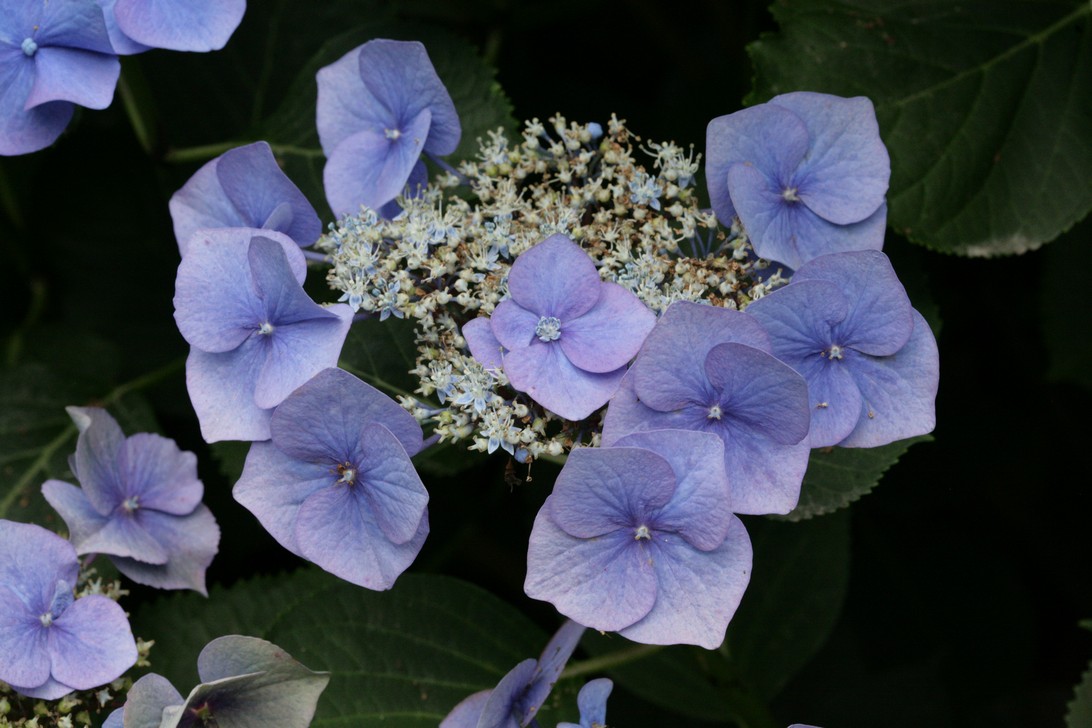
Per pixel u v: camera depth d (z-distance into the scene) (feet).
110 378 2.31
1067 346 2.29
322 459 1.90
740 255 1.95
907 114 2.11
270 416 1.93
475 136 2.17
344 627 2.08
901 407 1.92
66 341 2.32
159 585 2.07
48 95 1.98
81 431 2.00
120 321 2.36
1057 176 2.11
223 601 2.17
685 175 1.98
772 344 1.90
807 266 1.90
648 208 2.01
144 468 2.07
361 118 2.06
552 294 1.91
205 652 1.89
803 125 1.97
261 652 1.89
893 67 2.12
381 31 2.25
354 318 1.95
